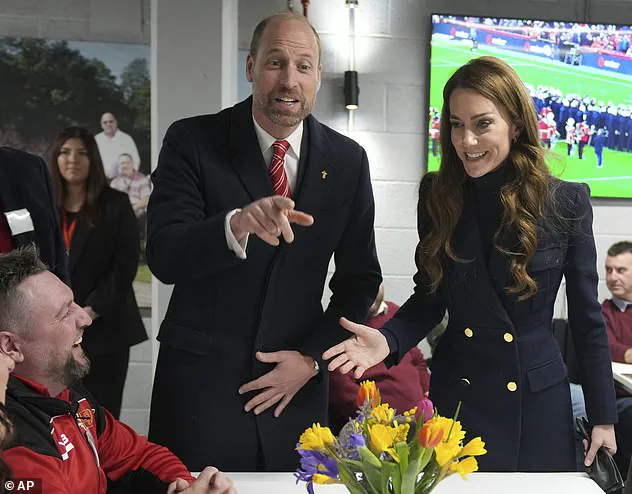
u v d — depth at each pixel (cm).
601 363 162
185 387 169
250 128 172
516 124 162
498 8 389
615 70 389
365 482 105
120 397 360
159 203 167
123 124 381
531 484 146
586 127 391
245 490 141
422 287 181
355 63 386
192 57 326
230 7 335
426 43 388
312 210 173
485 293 166
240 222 140
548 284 165
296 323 174
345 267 187
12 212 175
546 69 387
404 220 392
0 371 109
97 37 379
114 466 152
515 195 161
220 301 169
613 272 346
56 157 362
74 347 136
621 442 282
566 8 392
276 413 171
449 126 170
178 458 164
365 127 389
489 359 167
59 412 133
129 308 364
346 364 161
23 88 377
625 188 394
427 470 103
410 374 287
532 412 165
